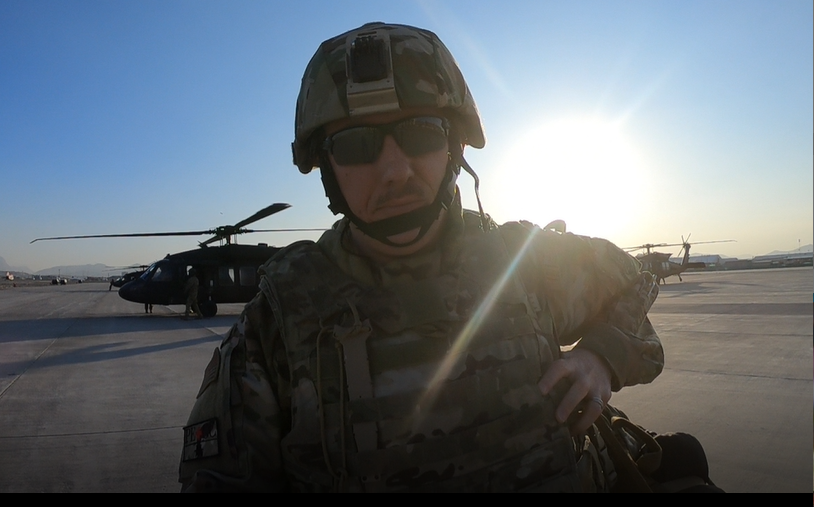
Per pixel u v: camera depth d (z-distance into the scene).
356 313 0.99
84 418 4.59
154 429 4.25
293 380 1.02
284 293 1.06
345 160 1.00
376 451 0.94
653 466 1.31
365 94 0.97
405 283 1.03
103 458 3.58
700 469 1.38
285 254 1.15
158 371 6.78
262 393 1.05
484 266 1.08
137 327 12.97
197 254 16.70
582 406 1.12
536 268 1.14
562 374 1.04
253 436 1.03
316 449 0.98
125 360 7.69
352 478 0.95
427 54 1.03
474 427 0.96
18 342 10.02
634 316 1.21
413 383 0.96
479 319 1.02
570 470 1.02
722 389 4.53
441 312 1.00
